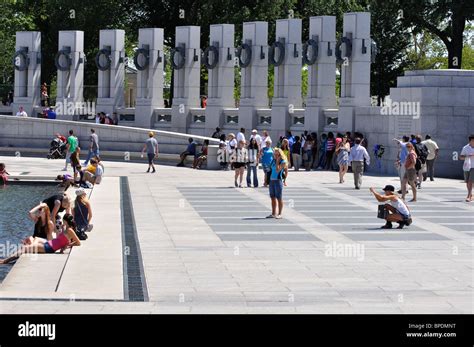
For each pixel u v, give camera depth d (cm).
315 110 4816
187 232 2230
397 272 1691
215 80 5312
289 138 4612
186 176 4109
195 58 5450
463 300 1437
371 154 4506
